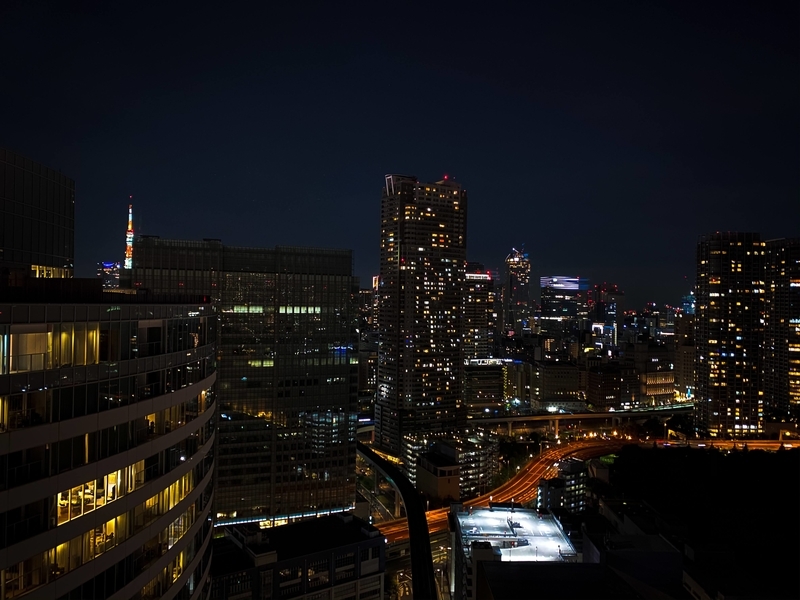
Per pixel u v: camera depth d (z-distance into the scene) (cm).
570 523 16400
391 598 18850
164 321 6200
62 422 4872
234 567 13800
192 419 6775
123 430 5528
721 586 12081
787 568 16038
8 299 4841
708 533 18750
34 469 4644
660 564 8175
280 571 14188
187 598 6650
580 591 4341
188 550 6675
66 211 8681
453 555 17150
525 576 4600
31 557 4600
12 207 7425
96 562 5175
